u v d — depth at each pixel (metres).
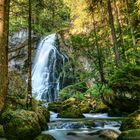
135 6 26.91
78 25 31.42
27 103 13.32
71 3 34.81
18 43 35.16
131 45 24.78
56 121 14.02
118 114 16.53
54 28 35.94
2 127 9.81
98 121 13.29
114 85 16.06
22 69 31.12
